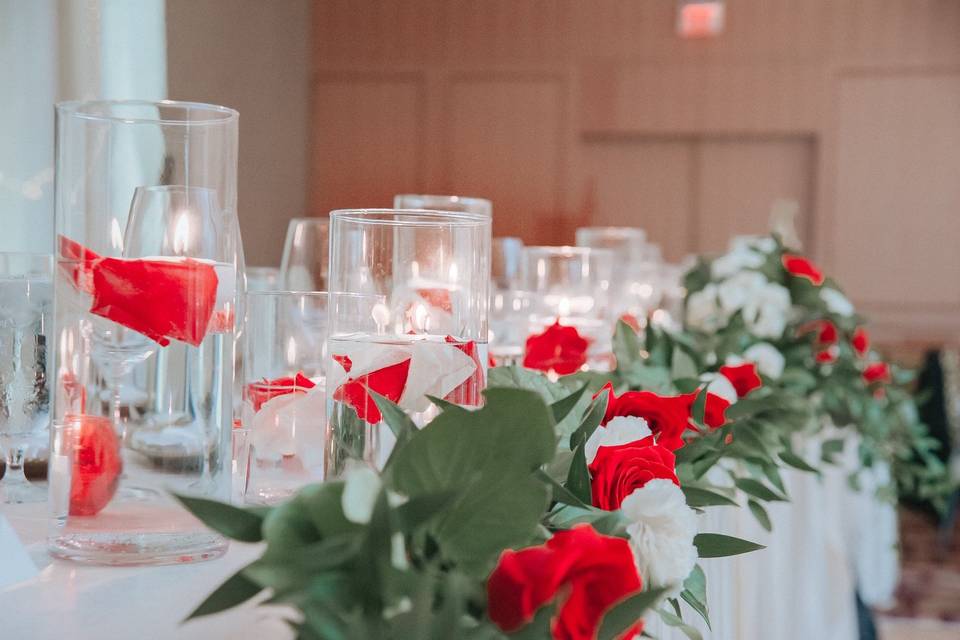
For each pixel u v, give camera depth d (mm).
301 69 6250
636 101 6367
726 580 1162
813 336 1718
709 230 6410
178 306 552
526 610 367
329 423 591
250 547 609
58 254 555
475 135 6520
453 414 398
